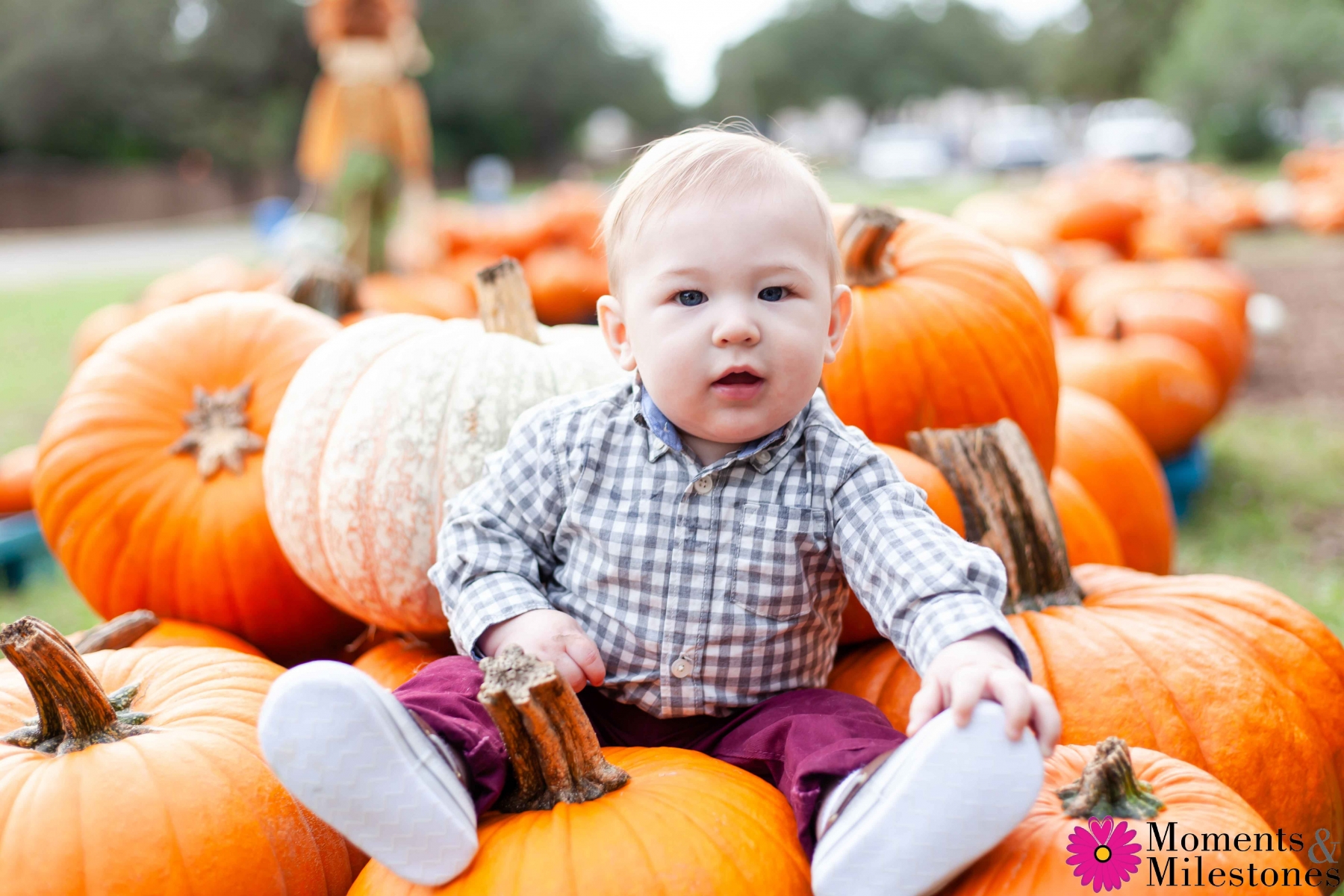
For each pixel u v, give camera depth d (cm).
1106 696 192
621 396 181
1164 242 886
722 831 149
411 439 207
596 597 176
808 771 151
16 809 158
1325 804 194
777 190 162
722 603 170
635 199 167
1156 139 2906
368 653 230
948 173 4216
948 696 142
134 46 3969
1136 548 332
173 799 162
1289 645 207
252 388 253
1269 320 783
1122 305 556
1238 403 650
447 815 143
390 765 139
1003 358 245
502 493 180
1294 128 3020
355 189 751
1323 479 490
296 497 217
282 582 243
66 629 362
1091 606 221
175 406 251
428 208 830
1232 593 219
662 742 181
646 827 147
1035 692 138
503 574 174
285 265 696
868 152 4203
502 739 155
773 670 175
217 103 4278
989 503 223
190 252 2089
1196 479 455
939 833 137
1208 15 3059
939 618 149
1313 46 2872
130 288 1422
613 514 173
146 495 243
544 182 5272
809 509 170
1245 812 157
